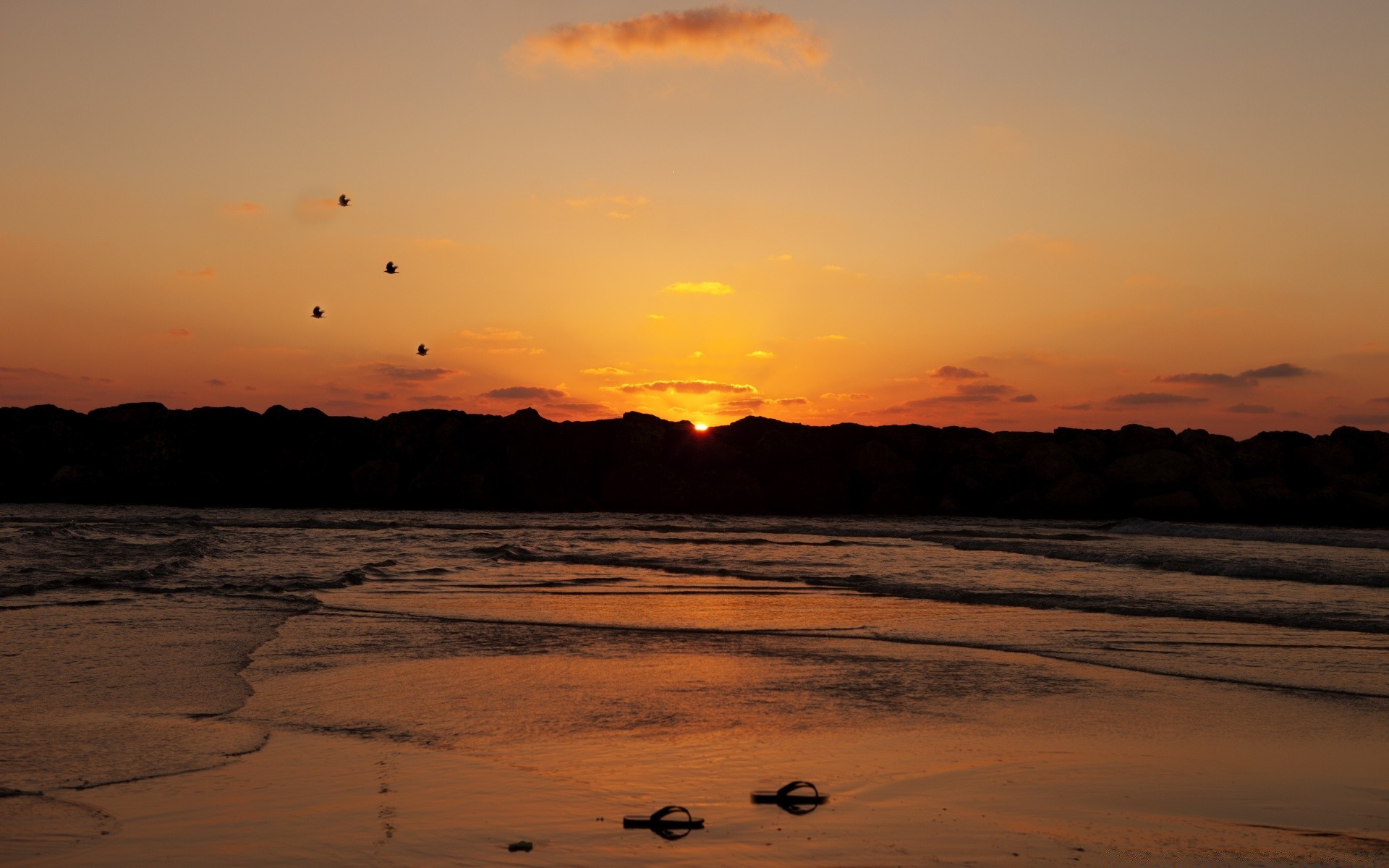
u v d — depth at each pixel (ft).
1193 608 45.44
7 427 151.12
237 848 15.76
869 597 50.14
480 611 43.73
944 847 16.35
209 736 22.72
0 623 36.78
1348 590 51.31
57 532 76.13
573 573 60.49
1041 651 35.27
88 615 39.06
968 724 25.05
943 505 144.66
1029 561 69.97
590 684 29.35
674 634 38.68
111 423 152.56
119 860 15.15
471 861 15.34
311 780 19.60
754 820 17.63
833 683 29.89
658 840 16.48
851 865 15.51
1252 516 139.33
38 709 24.77
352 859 15.38
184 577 51.72
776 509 149.07
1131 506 143.33
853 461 153.58
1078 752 22.56
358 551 71.00
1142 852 16.26
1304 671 31.89
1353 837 17.13
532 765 21.01
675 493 149.38
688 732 23.99
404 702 26.55
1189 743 23.40
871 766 21.25
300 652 33.14
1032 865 15.58
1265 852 16.28
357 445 154.20
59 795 18.37
